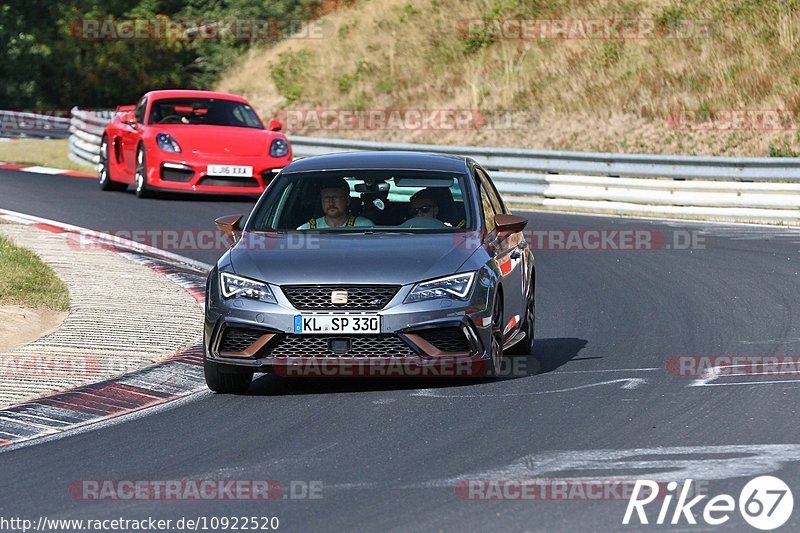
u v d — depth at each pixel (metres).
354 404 27.75
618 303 42.50
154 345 34.25
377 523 18.86
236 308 28.61
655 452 22.80
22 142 109.94
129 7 159.12
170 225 60.22
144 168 68.88
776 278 46.31
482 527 18.52
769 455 22.33
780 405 26.53
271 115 118.31
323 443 24.20
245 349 28.56
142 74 151.38
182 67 151.62
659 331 37.12
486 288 29.02
